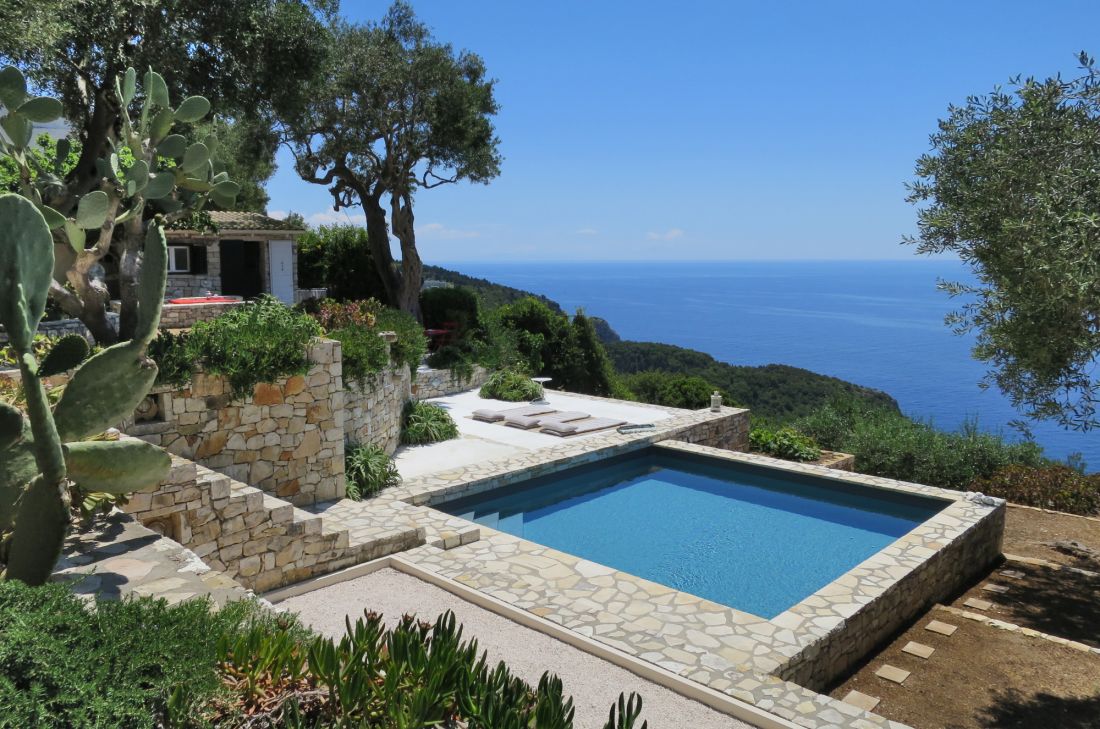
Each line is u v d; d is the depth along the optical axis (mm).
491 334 23766
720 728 5672
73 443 4969
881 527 12031
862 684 7406
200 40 14680
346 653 3541
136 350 4934
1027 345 5746
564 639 7039
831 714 5746
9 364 8391
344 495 10969
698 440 17062
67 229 7738
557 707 3232
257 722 3207
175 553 6168
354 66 20984
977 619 9047
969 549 10641
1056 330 5461
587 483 14383
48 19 11242
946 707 6973
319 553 8336
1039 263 5250
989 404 112375
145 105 8852
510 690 3453
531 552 9227
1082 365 5570
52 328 13234
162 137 9078
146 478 5281
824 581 9883
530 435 15742
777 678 6262
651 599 7859
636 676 6418
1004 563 11422
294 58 15852
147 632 3271
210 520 7500
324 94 20828
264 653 3521
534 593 7934
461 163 22734
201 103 9039
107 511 6750
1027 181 5879
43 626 3092
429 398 19703
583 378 26344
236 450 9688
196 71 14914
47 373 4742
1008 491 14461
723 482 14531
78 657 2980
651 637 6984
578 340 26688
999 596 10109
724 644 6887
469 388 21078
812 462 16547
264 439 9953
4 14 10523
